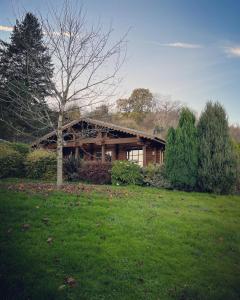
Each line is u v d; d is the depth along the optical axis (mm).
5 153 17344
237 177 16875
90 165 18250
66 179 18266
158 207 11086
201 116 16984
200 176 15891
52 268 5883
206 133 16297
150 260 6723
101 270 6047
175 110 65750
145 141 21672
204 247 7984
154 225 8766
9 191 10852
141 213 9758
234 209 12570
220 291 6133
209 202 13422
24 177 17734
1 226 7457
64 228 7711
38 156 17641
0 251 6266
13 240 6781
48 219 8172
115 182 16562
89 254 6516
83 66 13008
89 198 10992
